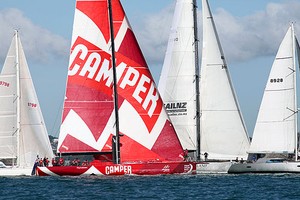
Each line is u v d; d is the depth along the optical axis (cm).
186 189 18975
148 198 17312
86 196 17625
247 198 17450
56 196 17688
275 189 19212
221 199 17250
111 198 17288
